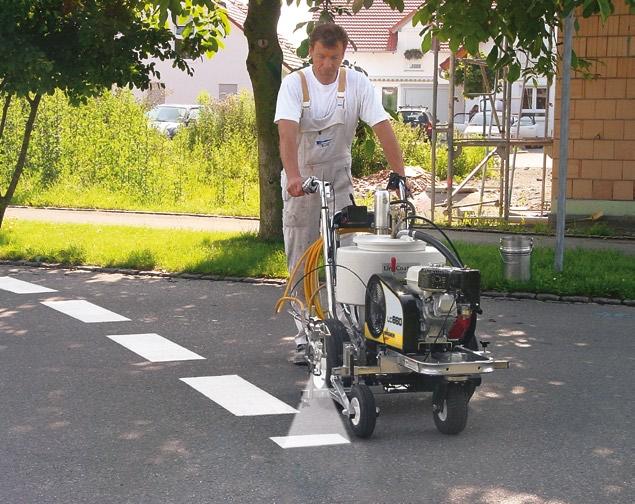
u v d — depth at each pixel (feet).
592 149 52.31
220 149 80.28
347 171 22.90
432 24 35.58
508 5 35.42
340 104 22.15
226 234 47.52
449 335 18.39
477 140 56.08
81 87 42.88
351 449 18.52
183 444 18.84
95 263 40.70
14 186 47.73
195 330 28.96
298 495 16.26
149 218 57.16
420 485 16.70
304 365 24.88
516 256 35.09
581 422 20.33
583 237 49.75
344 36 21.97
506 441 19.03
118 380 23.50
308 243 23.85
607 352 26.48
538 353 26.32
